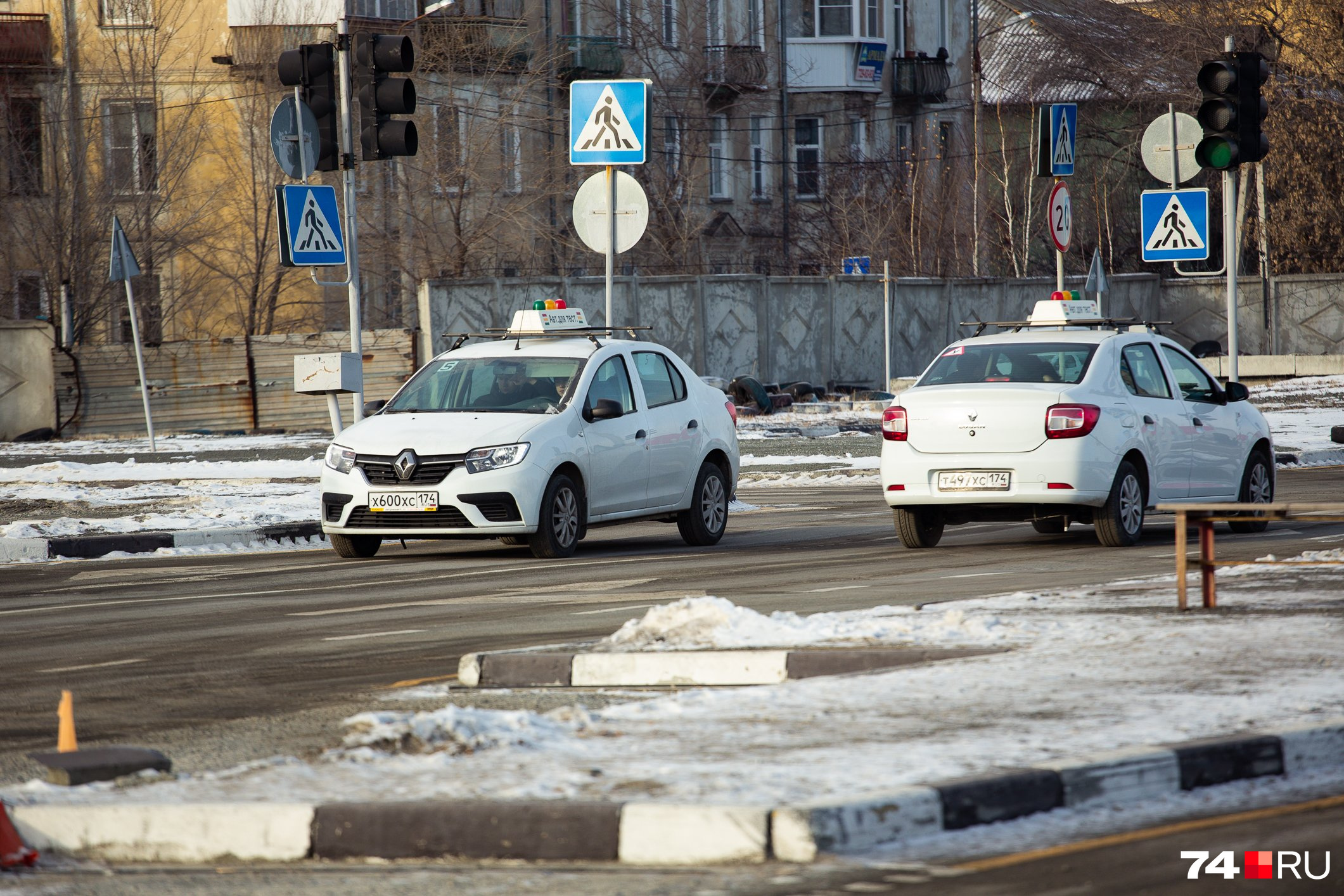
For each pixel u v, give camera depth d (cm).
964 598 4097
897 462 5341
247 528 6306
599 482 5628
